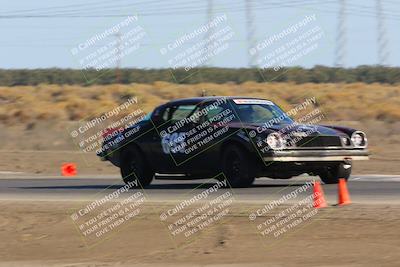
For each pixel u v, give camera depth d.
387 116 83.00
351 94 105.25
